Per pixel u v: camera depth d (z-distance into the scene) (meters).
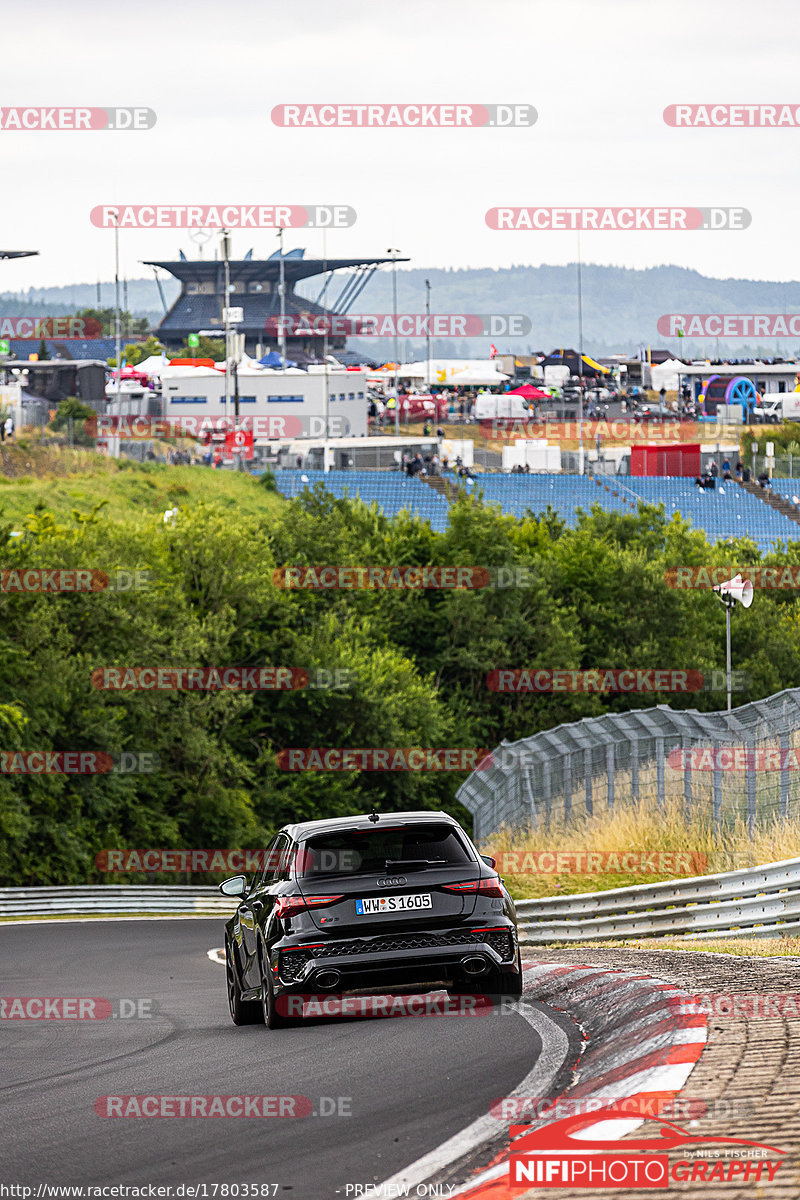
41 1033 37.84
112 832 169.62
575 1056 26.06
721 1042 23.75
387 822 34.75
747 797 73.38
